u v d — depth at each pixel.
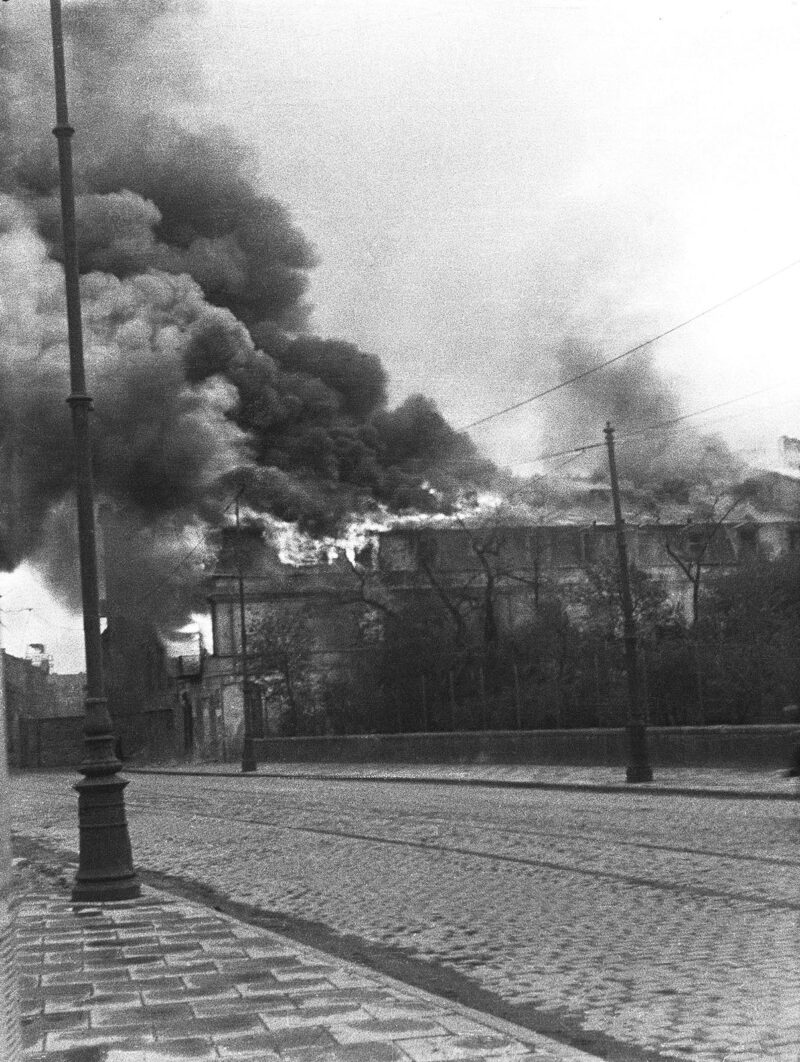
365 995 7.62
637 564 65.00
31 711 94.38
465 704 45.78
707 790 24.47
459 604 54.34
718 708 35.44
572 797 26.16
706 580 49.44
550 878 13.32
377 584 62.25
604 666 40.12
